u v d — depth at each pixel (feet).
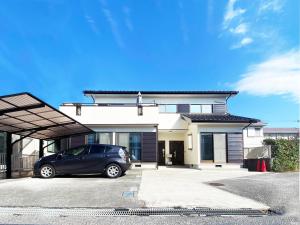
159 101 86.28
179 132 84.07
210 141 70.33
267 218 23.91
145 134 70.33
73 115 70.33
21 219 22.62
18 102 36.01
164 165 82.58
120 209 25.44
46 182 39.55
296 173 58.80
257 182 42.91
